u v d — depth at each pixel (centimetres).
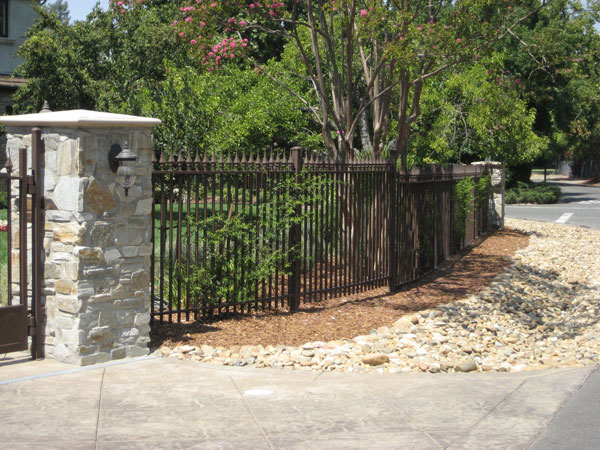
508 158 2119
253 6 1270
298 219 932
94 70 2284
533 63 3269
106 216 710
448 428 546
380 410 589
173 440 512
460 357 789
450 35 1195
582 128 4269
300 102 2028
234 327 857
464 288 1177
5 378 658
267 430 536
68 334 702
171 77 1584
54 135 700
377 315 962
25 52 2127
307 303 1001
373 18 1149
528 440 521
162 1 2497
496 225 2114
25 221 705
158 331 820
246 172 889
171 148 1366
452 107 2014
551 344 884
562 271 1432
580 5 1691
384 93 1262
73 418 555
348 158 1153
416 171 1243
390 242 1123
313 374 702
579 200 3894
